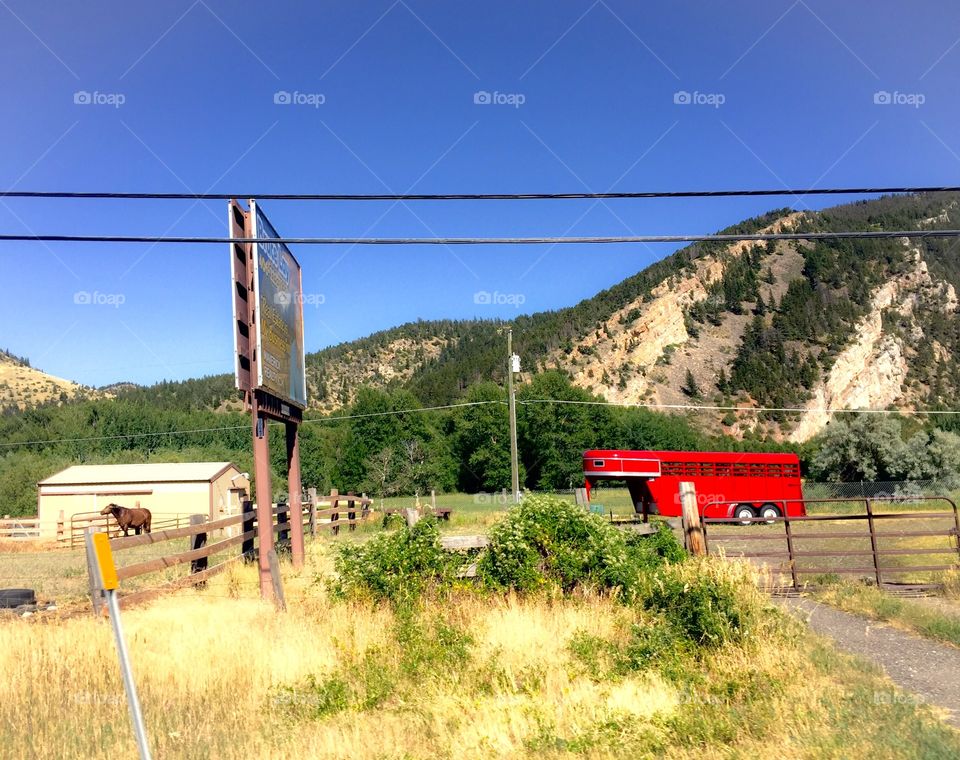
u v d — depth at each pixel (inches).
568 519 475.8
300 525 649.0
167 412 3759.8
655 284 7003.0
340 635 378.6
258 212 538.6
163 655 339.3
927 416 3344.0
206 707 291.3
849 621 437.7
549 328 6953.7
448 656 339.6
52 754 242.1
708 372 5457.7
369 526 1254.9
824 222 7416.3
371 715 281.3
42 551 1244.5
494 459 3191.4
